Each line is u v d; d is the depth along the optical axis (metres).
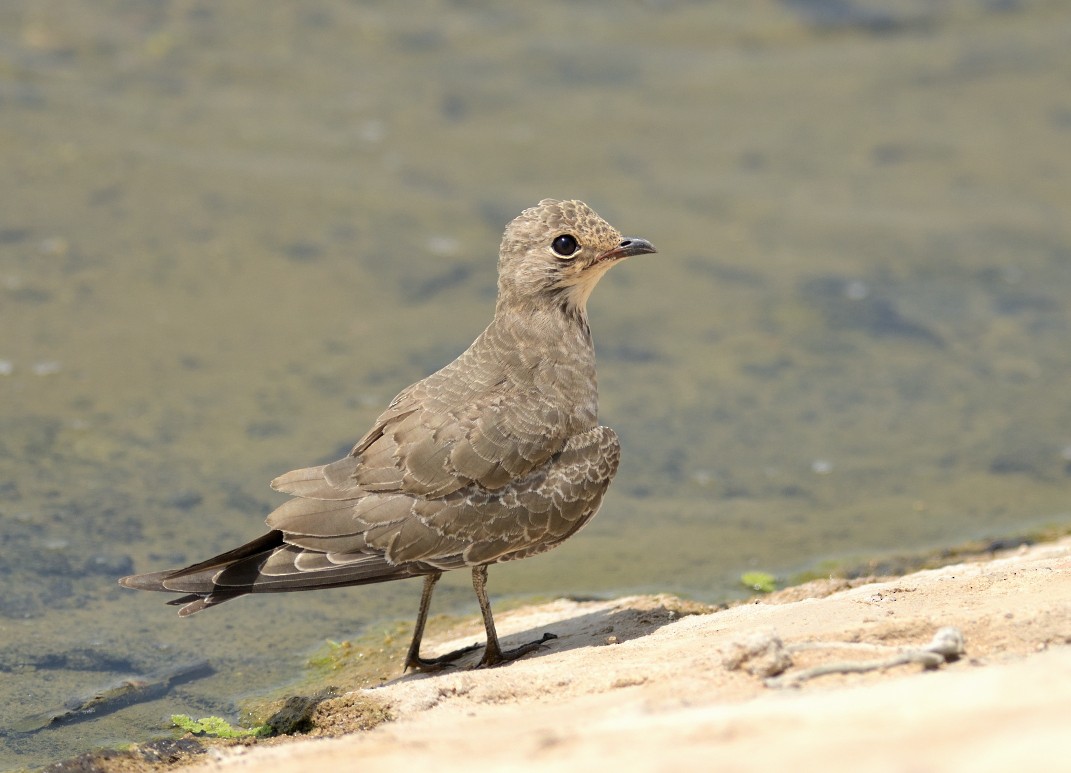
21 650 11.23
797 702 6.93
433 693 9.30
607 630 10.73
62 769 8.90
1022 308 19.03
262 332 17.44
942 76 25.56
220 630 11.89
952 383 17.27
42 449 14.52
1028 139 23.64
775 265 20.02
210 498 13.87
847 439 16.02
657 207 21.30
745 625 9.45
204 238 19.45
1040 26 27.23
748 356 17.81
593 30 26.64
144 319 17.44
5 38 24.31
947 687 6.53
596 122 23.69
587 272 10.79
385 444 10.16
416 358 17.05
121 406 15.53
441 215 20.64
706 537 13.86
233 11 26.20
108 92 23.14
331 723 9.48
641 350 17.89
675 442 15.89
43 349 16.52
